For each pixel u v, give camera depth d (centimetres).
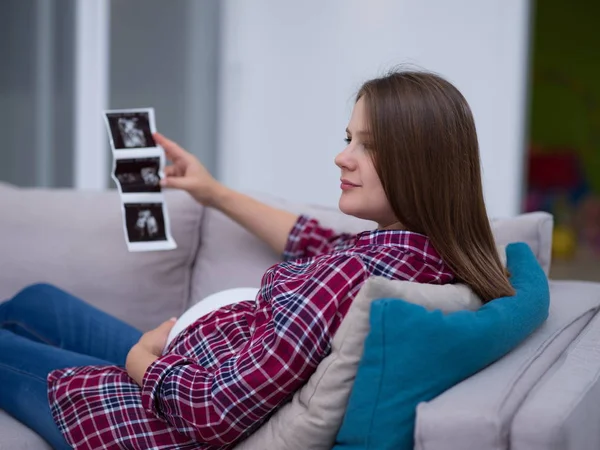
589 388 107
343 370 111
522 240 170
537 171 755
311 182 384
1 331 161
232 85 385
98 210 192
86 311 172
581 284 173
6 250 190
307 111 381
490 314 113
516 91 352
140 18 371
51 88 372
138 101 374
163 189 197
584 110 788
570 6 784
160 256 188
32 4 369
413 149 123
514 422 96
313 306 117
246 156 390
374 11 367
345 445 111
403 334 105
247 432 123
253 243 185
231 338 132
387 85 127
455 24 357
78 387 134
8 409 150
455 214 127
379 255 125
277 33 381
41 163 375
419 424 99
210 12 379
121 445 127
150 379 125
